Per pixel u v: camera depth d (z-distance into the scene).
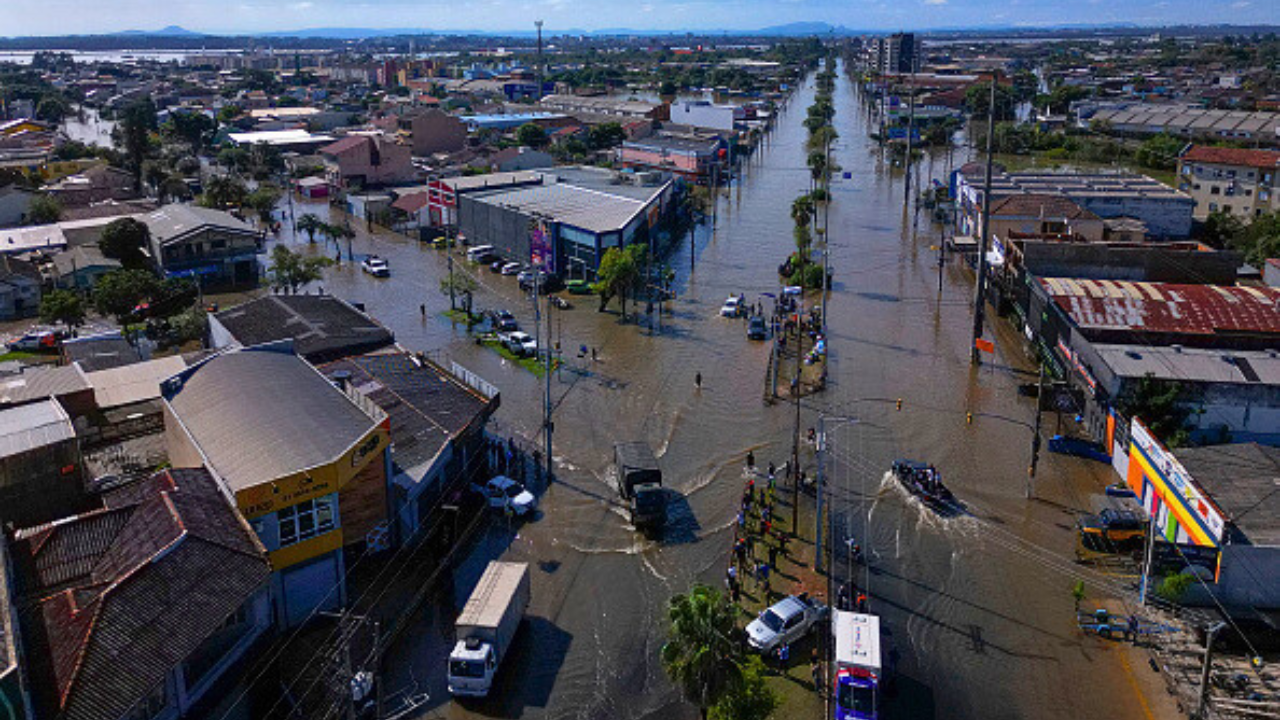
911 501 47.75
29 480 40.31
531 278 90.19
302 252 106.44
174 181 133.12
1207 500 38.59
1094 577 40.66
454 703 32.81
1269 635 35.59
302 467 36.34
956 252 101.25
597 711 32.53
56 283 85.31
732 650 28.52
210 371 46.31
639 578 41.12
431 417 49.84
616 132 171.25
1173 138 159.50
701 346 73.50
